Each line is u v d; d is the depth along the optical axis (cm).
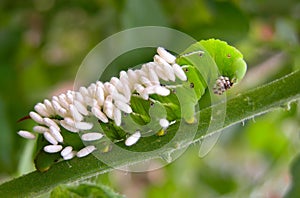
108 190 27
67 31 50
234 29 42
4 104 42
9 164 41
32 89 48
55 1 48
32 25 49
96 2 47
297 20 45
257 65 45
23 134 28
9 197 28
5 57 47
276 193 48
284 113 47
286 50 44
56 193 27
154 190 51
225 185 56
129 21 38
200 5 44
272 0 44
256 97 27
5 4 48
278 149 54
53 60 50
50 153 28
